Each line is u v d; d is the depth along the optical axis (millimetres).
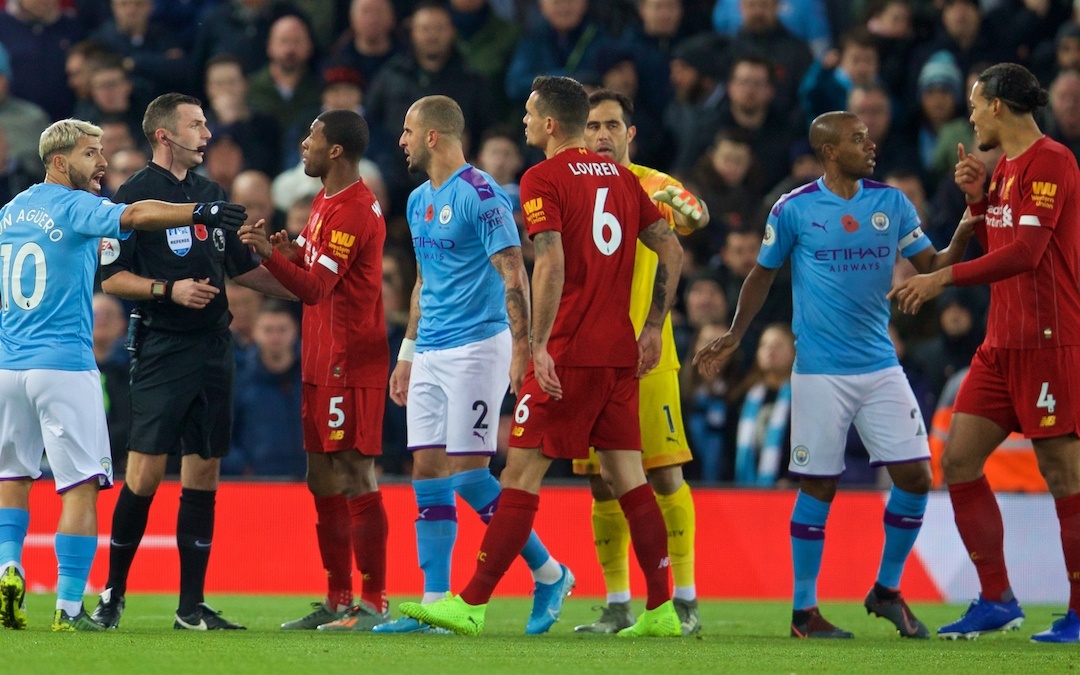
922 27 51781
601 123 26203
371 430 25578
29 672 16547
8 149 46375
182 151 25031
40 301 23141
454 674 17031
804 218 25359
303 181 45312
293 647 19969
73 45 50188
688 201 23922
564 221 22438
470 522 36562
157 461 24875
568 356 22391
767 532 37406
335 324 25391
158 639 21062
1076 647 22703
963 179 24953
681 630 23750
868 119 48688
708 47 49875
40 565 35594
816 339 25406
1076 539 24125
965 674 17984
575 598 36250
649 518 23031
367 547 25578
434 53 47219
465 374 24375
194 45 53469
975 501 25000
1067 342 24156
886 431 25359
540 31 50219
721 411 39281
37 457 23641
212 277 25125
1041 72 50969
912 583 37281
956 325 41750
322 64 51312
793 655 20297
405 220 45688
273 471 38875
